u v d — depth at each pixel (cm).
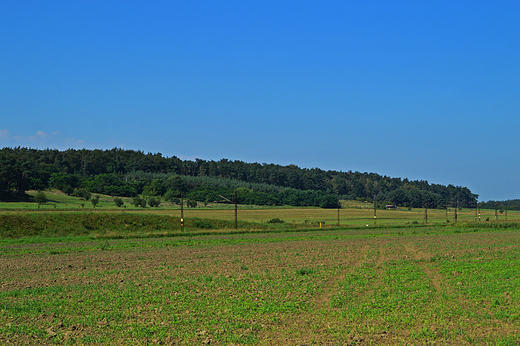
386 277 2500
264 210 15950
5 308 1777
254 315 1681
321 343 1365
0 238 5522
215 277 2527
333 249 4269
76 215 6775
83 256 3606
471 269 2825
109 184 19150
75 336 1432
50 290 2112
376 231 7506
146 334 1433
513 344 1334
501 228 8544
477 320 1603
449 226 9150
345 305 1830
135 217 7300
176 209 13538
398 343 1365
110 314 1678
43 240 5019
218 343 1363
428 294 2023
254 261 3297
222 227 7844
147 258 3478
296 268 2912
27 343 1377
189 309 1761
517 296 1961
